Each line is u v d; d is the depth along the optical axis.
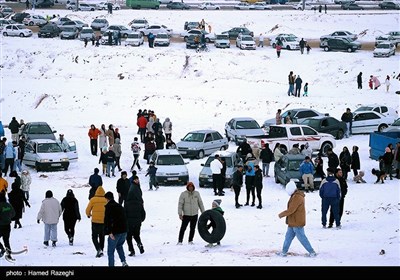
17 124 49.28
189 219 24.11
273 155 43.78
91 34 86.12
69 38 88.31
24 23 101.25
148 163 44.25
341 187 27.66
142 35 88.12
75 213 25.09
